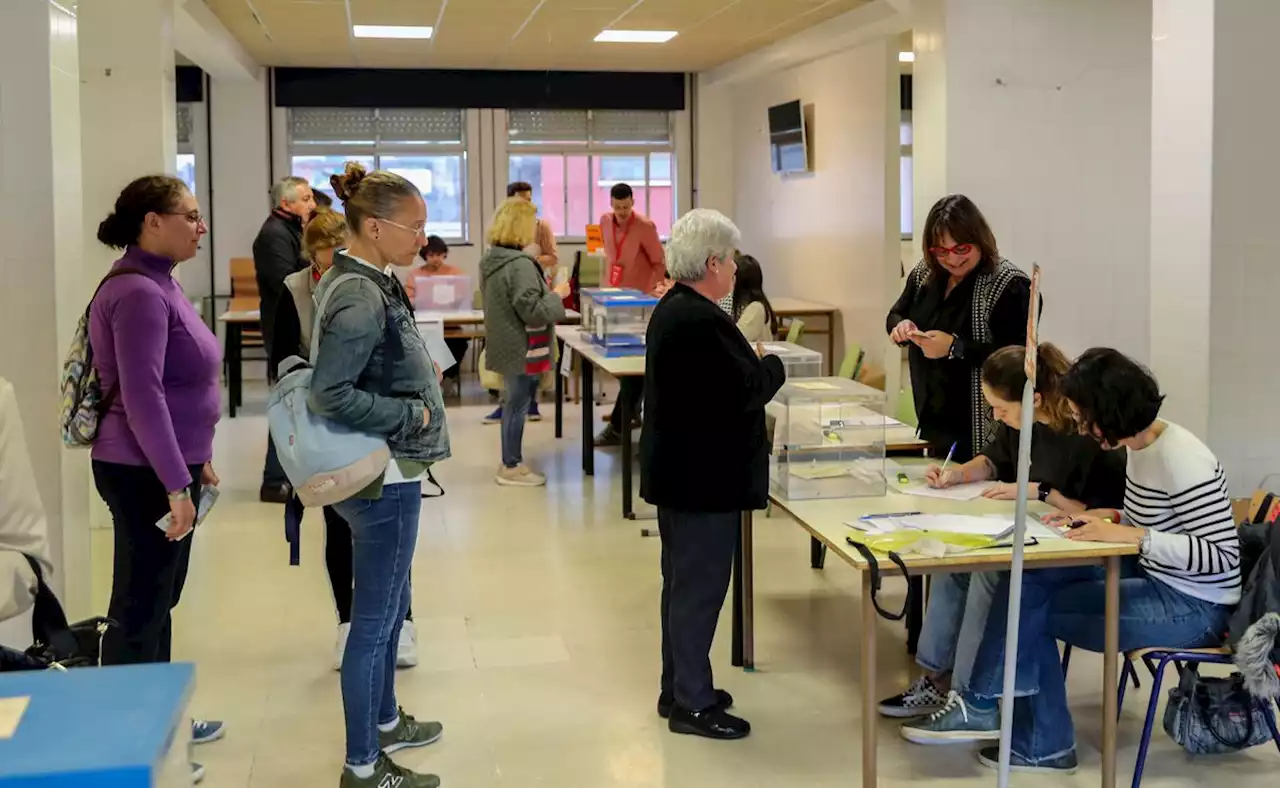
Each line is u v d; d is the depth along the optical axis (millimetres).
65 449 3914
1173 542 3045
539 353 6852
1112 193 6410
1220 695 3381
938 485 3664
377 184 2980
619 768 3387
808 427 3553
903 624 4566
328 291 2941
